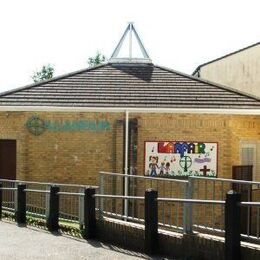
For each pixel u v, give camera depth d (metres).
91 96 18.03
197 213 11.38
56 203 13.12
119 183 17.06
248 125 17.59
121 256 9.81
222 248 8.73
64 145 17.44
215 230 9.32
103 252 10.21
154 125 17.27
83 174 17.39
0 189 15.93
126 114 17.12
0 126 17.69
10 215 15.67
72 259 9.62
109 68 20.08
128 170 17.11
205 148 17.27
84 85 18.80
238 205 8.34
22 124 17.53
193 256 9.26
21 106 17.30
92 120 17.34
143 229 10.21
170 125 17.28
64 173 17.42
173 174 17.19
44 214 14.77
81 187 13.78
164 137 17.27
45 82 19.00
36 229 13.29
